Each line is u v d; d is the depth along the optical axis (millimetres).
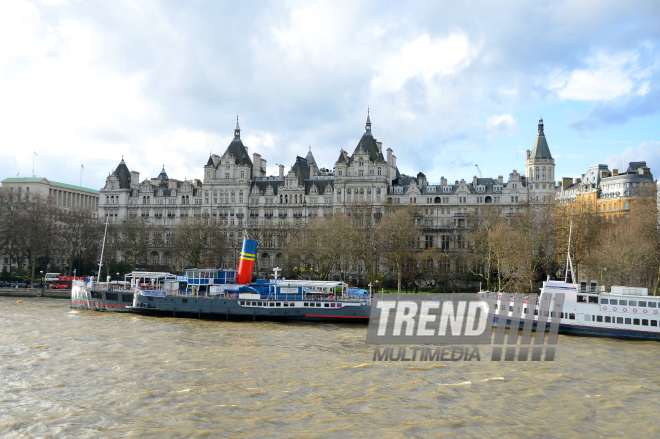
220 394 53875
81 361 65875
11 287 157125
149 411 49312
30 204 191375
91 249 183125
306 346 75812
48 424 46344
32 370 61844
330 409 50094
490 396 54344
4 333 83062
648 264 115375
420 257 146625
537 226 145875
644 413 50062
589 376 61875
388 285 153750
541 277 135000
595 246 127000
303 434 44500
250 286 104938
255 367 63719
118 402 51500
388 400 52750
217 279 109062
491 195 191000
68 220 193250
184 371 61719
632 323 82812
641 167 194875
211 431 44906
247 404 51156
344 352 72188
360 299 100875
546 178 188875
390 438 43938
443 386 57438
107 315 105125
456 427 46344
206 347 74188
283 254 177625
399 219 150375
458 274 148250
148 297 105250
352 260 160875
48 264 198000
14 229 174875
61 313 107500
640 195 140000
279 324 95812
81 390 54938
